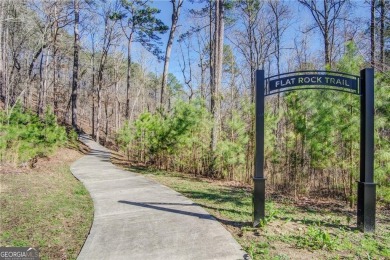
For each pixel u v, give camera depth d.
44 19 17.98
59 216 4.92
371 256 3.29
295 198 6.70
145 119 12.81
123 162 13.05
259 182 4.29
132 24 23.48
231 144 8.67
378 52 8.95
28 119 12.44
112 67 29.77
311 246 3.57
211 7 16.66
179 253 3.40
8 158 8.98
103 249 3.59
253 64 21.42
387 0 9.59
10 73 19.11
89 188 7.23
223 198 6.25
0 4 13.89
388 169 5.39
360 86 4.32
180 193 6.70
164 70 15.14
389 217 5.14
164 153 11.09
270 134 8.12
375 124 5.59
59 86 28.94
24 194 6.15
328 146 6.48
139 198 6.16
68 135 17.97
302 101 6.77
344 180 6.61
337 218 4.94
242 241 3.73
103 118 36.53
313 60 19.44
